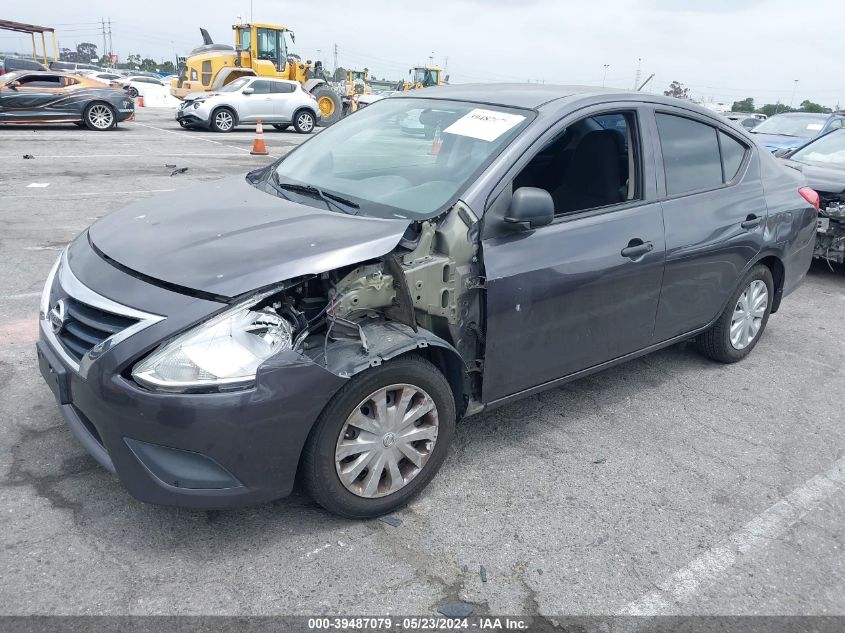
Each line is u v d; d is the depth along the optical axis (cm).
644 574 278
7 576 253
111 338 254
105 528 281
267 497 267
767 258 482
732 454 373
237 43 2467
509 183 320
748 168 459
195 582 257
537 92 381
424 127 373
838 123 1327
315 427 270
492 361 322
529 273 320
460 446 364
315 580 262
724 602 266
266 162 1383
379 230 293
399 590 260
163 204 348
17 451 329
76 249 316
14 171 1098
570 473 345
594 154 370
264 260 267
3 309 511
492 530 298
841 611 266
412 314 287
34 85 1728
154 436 248
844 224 691
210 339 248
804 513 324
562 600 261
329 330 271
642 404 425
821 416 422
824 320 604
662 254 383
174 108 3534
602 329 368
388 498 297
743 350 490
